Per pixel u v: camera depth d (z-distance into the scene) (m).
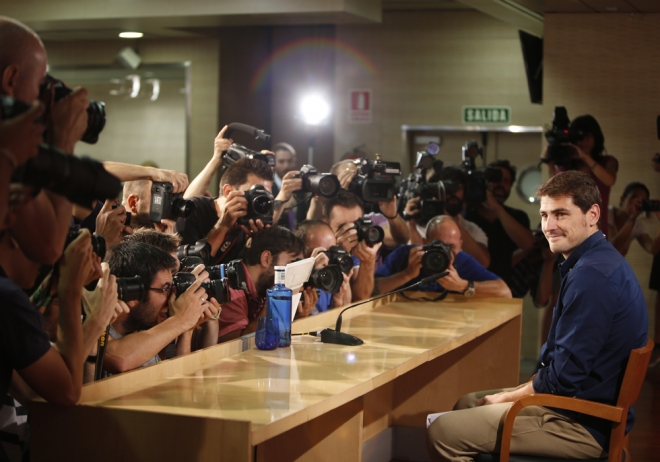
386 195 4.16
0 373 1.88
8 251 2.03
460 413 2.92
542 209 2.96
